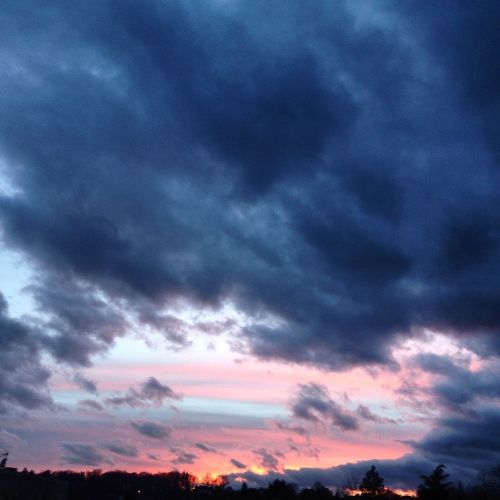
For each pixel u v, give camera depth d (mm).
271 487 92125
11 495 42562
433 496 68500
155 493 94875
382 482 86375
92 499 86562
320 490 86312
